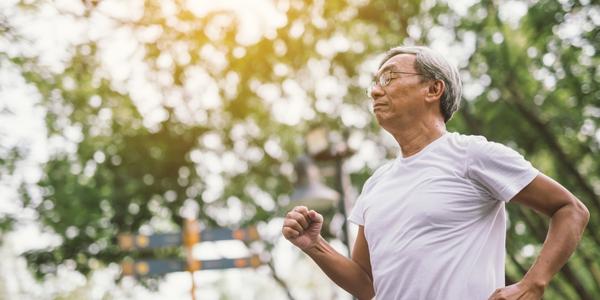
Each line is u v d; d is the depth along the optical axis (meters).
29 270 20.36
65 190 19.11
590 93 15.05
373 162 18.30
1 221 18.72
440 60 3.07
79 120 17.50
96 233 19.84
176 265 10.54
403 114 3.03
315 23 15.16
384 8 15.28
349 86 16.91
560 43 14.41
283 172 20.42
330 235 18.88
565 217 2.78
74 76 15.23
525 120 16.70
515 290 2.70
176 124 18.45
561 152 16.23
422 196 2.87
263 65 15.39
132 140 18.70
